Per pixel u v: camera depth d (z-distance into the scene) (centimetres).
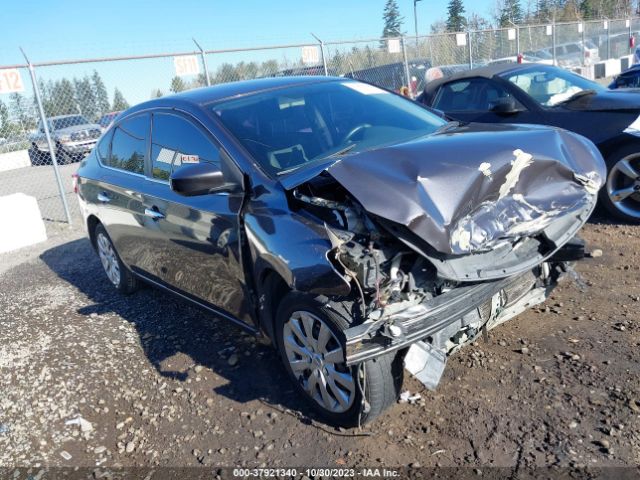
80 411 367
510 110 639
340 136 374
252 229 314
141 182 436
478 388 327
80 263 697
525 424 293
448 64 1550
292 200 305
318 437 309
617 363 330
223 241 345
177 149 396
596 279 445
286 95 402
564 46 2038
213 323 463
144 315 498
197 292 402
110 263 556
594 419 288
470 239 273
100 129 1002
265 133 359
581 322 382
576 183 325
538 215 301
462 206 270
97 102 990
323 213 293
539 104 631
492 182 285
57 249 777
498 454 276
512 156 296
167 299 528
